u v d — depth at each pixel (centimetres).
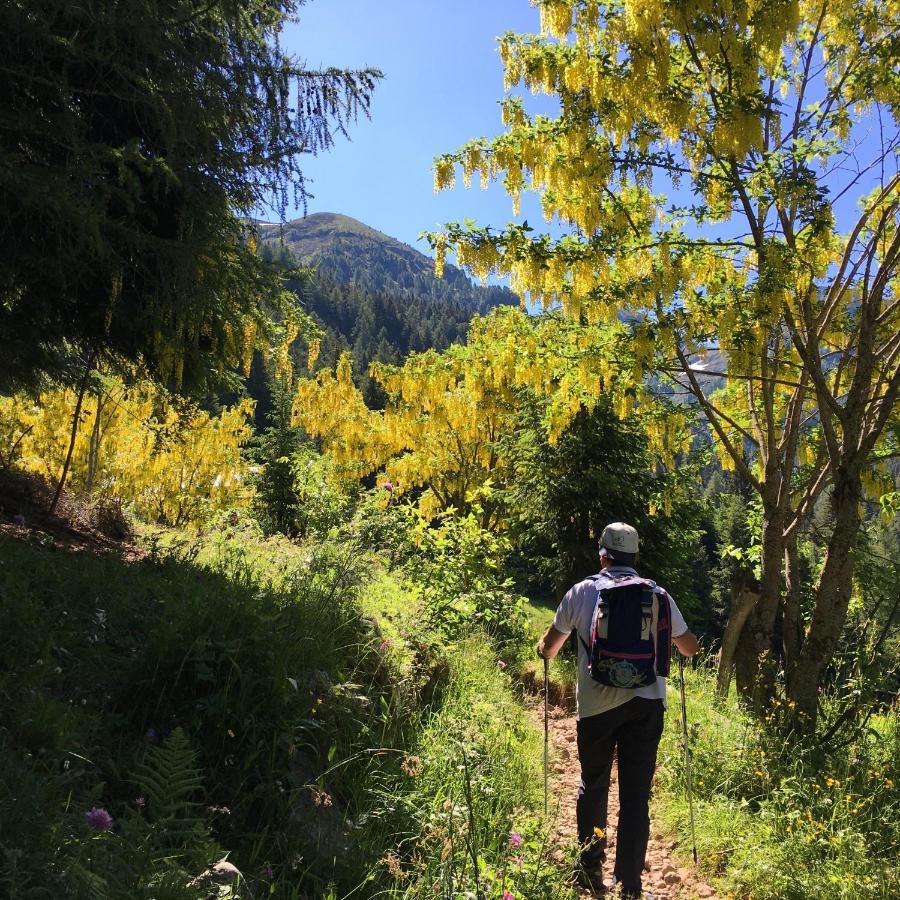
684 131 655
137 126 477
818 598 595
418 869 284
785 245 623
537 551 1160
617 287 663
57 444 1166
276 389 1702
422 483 1880
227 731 284
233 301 561
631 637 349
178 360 544
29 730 238
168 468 1359
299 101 502
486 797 352
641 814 343
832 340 859
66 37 403
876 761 495
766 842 379
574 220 711
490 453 1673
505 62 673
